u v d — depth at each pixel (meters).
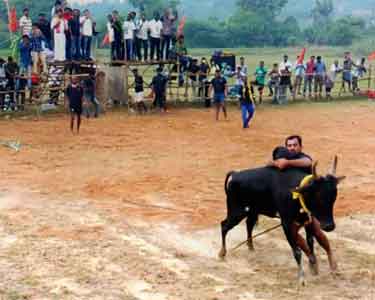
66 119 29.47
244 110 27.62
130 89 37.16
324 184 10.99
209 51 81.62
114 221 15.45
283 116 31.39
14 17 31.86
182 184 18.69
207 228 14.97
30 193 17.84
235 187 12.43
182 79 34.34
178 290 11.47
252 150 23.36
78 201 17.11
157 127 27.84
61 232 14.62
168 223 15.32
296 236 11.71
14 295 11.28
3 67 30.11
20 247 13.64
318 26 101.50
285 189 11.66
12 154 22.53
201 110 32.91
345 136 26.44
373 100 37.56
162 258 13.09
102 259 12.98
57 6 30.73
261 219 15.45
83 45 31.47
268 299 11.05
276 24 95.88
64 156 22.30
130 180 19.11
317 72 36.97
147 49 33.09
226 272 12.36
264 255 13.27
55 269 12.46
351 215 15.81
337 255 13.19
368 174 19.89
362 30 99.56
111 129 27.30
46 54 30.66
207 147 23.84
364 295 11.24
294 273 12.27
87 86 29.92
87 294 11.33
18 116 29.95
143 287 11.62
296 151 12.12
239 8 101.94
